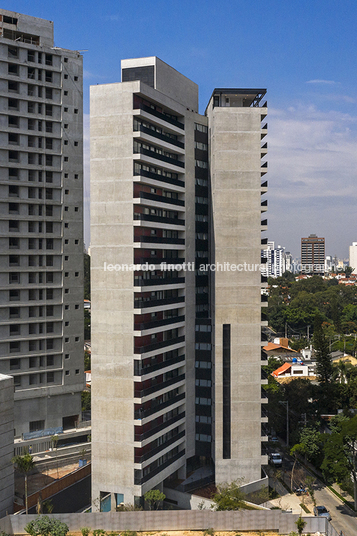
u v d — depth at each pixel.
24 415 74.69
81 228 80.19
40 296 76.81
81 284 80.19
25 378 75.12
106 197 59.06
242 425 65.50
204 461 72.50
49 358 77.62
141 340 57.97
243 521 54.22
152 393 59.53
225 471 65.31
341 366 121.69
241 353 65.50
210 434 69.00
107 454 58.41
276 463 77.50
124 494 57.50
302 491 68.44
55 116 77.38
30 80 74.75
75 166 79.38
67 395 78.56
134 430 57.38
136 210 59.03
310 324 197.88
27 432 74.75
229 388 65.50
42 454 72.00
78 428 78.88
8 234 73.25
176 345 65.62
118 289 58.41
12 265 74.62
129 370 57.78
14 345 74.88
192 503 61.78
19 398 73.94
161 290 62.53
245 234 65.50
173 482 66.44
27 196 75.00
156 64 67.12
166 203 63.88
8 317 73.81
